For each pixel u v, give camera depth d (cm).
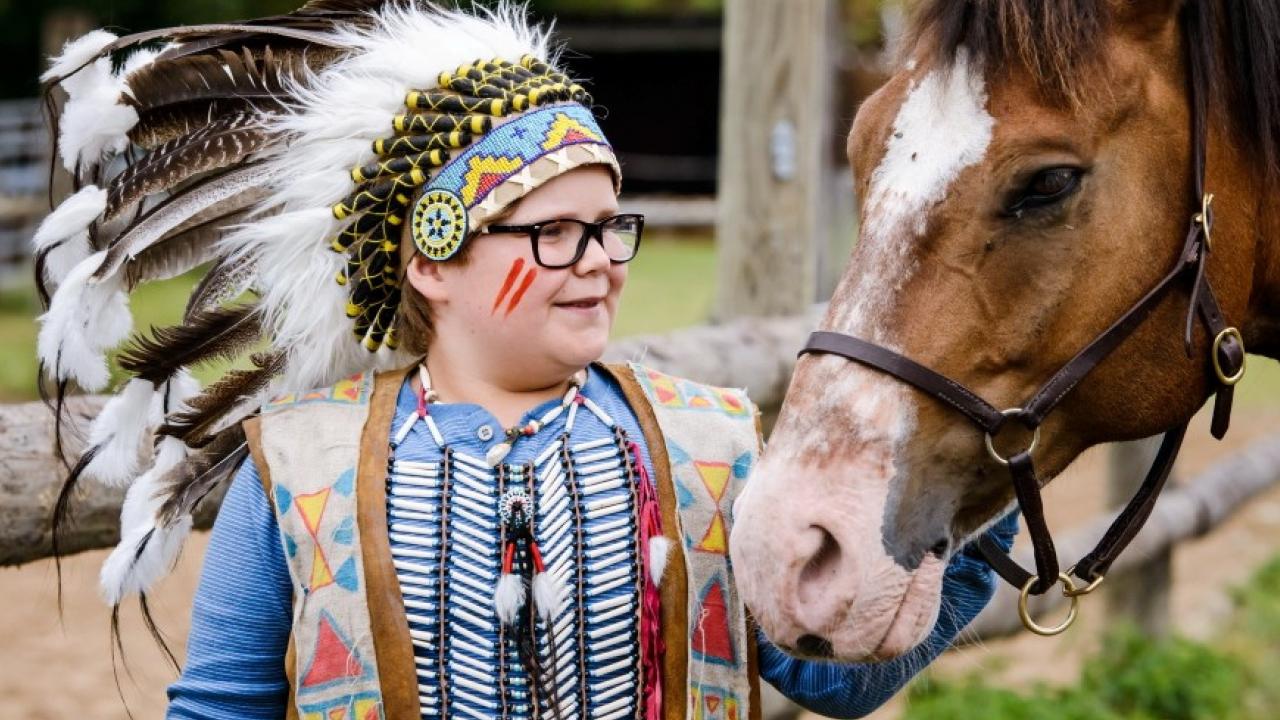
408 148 185
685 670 183
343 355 198
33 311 1423
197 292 199
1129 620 580
